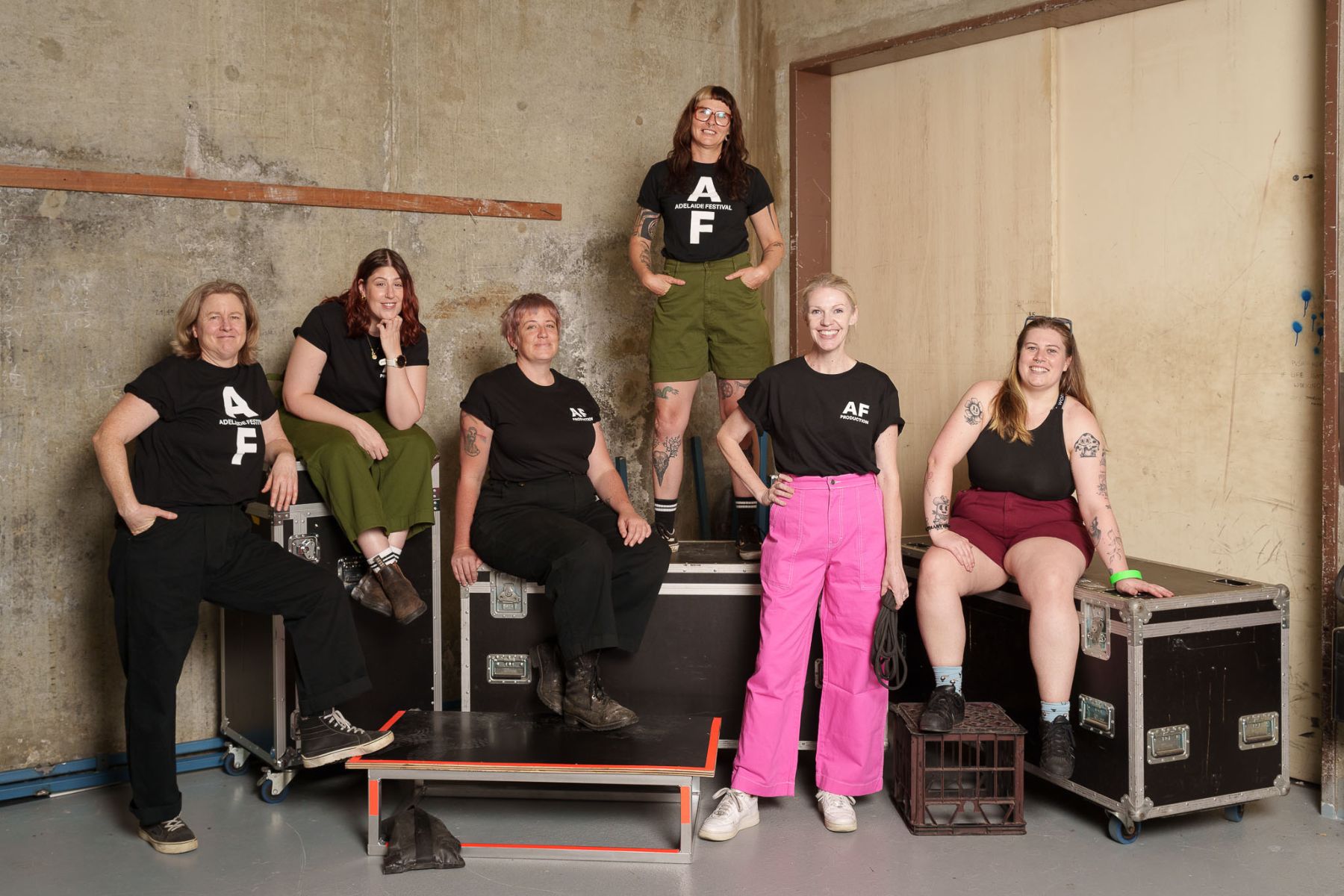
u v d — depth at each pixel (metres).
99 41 3.72
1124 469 4.11
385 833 3.16
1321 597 3.38
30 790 3.60
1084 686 3.17
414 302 3.68
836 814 3.24
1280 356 3.68
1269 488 3.72
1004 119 4.31
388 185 4.28
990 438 3.44
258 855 3.10
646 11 4.81
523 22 4.54
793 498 3.20
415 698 3.74
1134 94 4.00
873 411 3.15
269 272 4.06
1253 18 3.70
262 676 3.56
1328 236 3.27
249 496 3.25
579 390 3.75
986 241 4.39
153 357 3.86
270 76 4.03
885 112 4.68
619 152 4.78
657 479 4.13
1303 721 3.63
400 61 4.29
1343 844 3.12
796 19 4.80
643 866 3.00
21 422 3.65
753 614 3.60
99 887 2.90
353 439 3.50
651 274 4.04
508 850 3.06
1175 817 3.31
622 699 3.67
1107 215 4.11
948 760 3.66
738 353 4.07
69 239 3.70
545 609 3.60
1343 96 3.23
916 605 3.34
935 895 2.81
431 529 3.73
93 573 3.78
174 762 3.15
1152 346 4.01
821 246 4.89
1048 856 3.03
